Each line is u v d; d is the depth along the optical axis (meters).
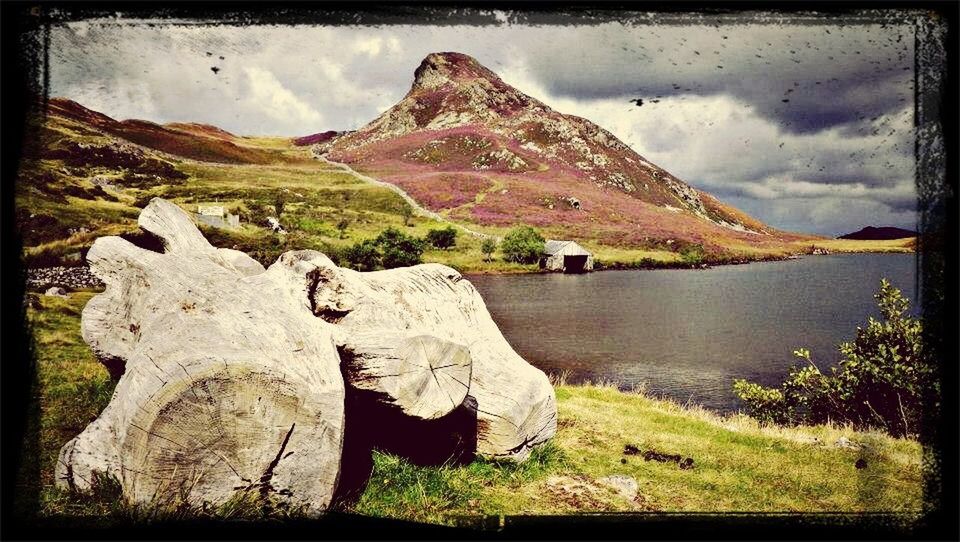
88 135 73.38
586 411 9.20
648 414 9.45
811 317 34.69
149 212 6.44
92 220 35.94
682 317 34.47
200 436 3.92
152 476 3.87
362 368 4.90
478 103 146.75
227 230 49.53
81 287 18.48
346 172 99.06
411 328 5.53
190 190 65.31
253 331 4.24
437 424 5.90
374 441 5.64
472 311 6.89
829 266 64.31
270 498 4.13
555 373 21.83
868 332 11.48
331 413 4.20
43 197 37.41
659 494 5.94
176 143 92.50
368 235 58.38
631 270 59.25
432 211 77.25
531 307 36.94
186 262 5.40
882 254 78.56
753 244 84.31
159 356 3.97
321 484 4.21
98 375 7.97
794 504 5.77
